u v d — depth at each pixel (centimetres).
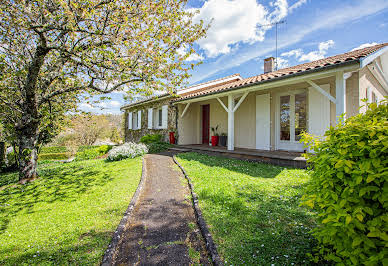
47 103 640
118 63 478
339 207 141
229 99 740
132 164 672
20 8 444
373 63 557
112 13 464
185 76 544
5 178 750
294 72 493
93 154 1122
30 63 527
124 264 196
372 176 128
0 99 552
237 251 200
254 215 270
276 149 760
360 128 153
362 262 126
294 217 261
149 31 503
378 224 126
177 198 365
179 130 1055
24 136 567
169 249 218
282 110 745
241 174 486
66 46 499
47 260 206
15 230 273
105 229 261
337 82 450
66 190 446
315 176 181
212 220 263
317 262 175
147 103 1357
